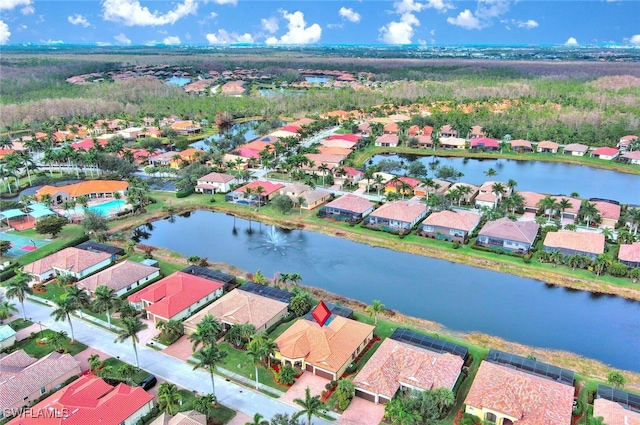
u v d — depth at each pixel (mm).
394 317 98188
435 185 162750
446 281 115500
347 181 183875
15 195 172500
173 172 197625
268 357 80812
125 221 152000
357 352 83812
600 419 62531
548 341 91812
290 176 193250
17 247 129000
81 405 66938
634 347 90375
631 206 149750
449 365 77000
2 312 91562
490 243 132000
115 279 105750
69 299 86000
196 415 65250
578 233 126875
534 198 156125
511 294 109625
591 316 100812
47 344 87062
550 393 70125
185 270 113688
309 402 63750
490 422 68188
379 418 69625
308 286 110812
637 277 112125
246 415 70000
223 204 168000
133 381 75250
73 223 148000
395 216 144250
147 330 92562
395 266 123250
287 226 150375
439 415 66812
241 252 132375
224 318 91375
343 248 134125
